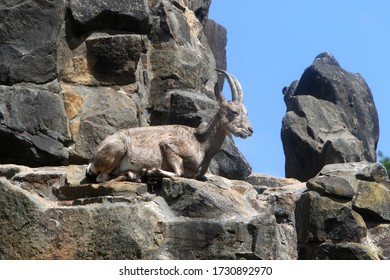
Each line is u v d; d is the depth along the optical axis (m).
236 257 18.59
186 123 22.33
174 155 19.50
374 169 20.36
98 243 18.67
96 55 21.86
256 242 18.61
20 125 20.52
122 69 21.92
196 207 18.88
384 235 19.81
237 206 19.20
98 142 21.25
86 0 21.77
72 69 21.80
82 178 20.39
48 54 21.27
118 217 18.72
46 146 20.70
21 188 19.36
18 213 19.00
